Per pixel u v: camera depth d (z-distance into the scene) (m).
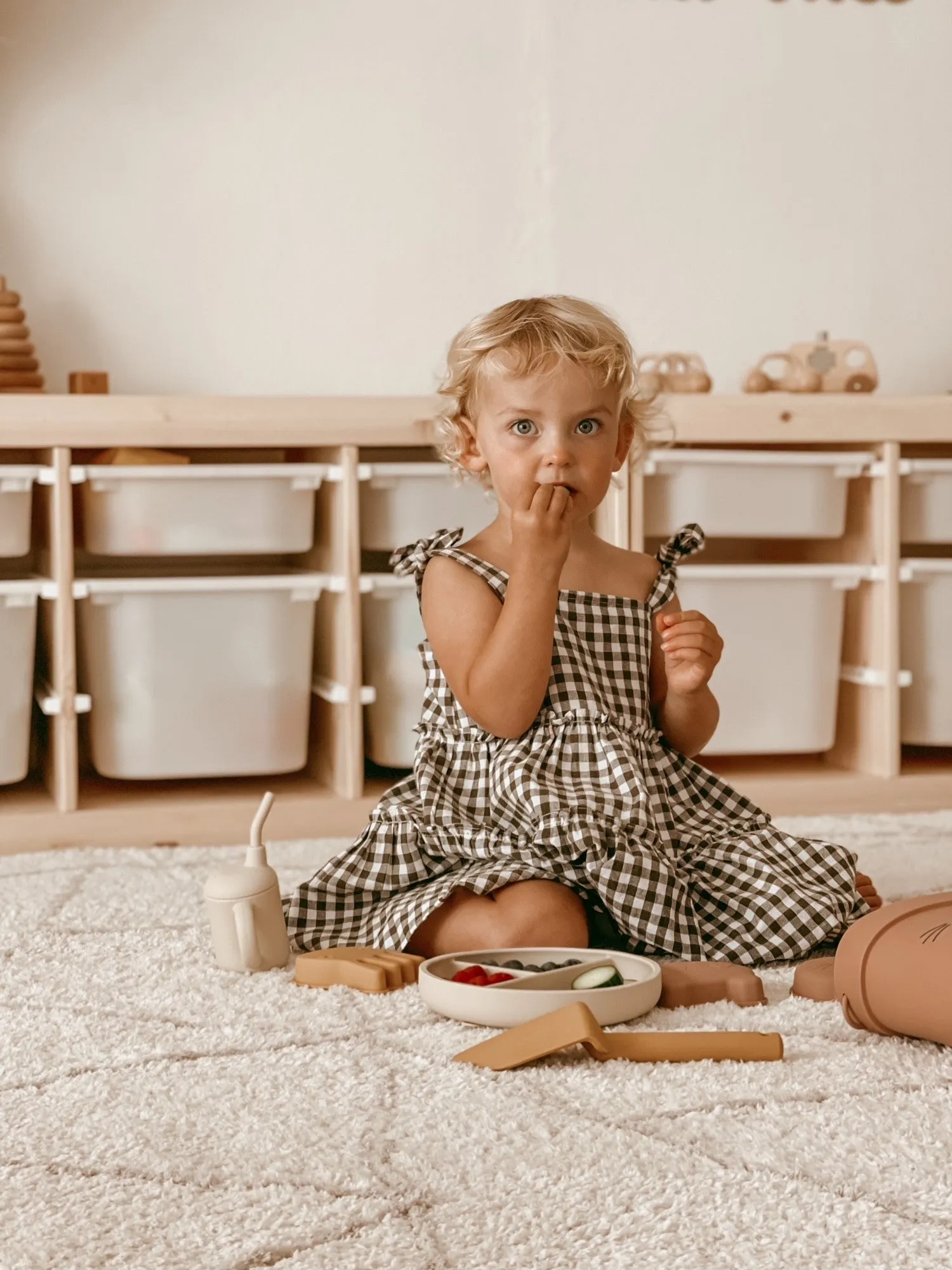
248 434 1.65
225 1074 0.80
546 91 2.12
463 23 2.10
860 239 2.21
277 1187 0.64
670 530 1.79
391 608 1.76
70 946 1.10
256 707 1.72
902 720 1.89
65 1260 0.56
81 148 1.98
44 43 1.96
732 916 1.06
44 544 1.76
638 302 2.17
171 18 2.00
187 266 2.03
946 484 1.85
